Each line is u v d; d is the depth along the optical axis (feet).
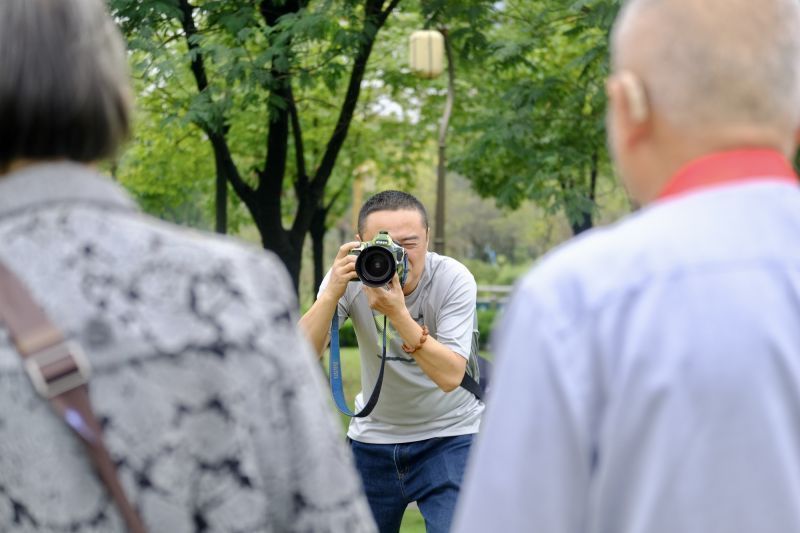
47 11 5.78
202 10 40.70
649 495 5.50
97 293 5.56
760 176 5.89
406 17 54.13
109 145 5.97
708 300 5.57
